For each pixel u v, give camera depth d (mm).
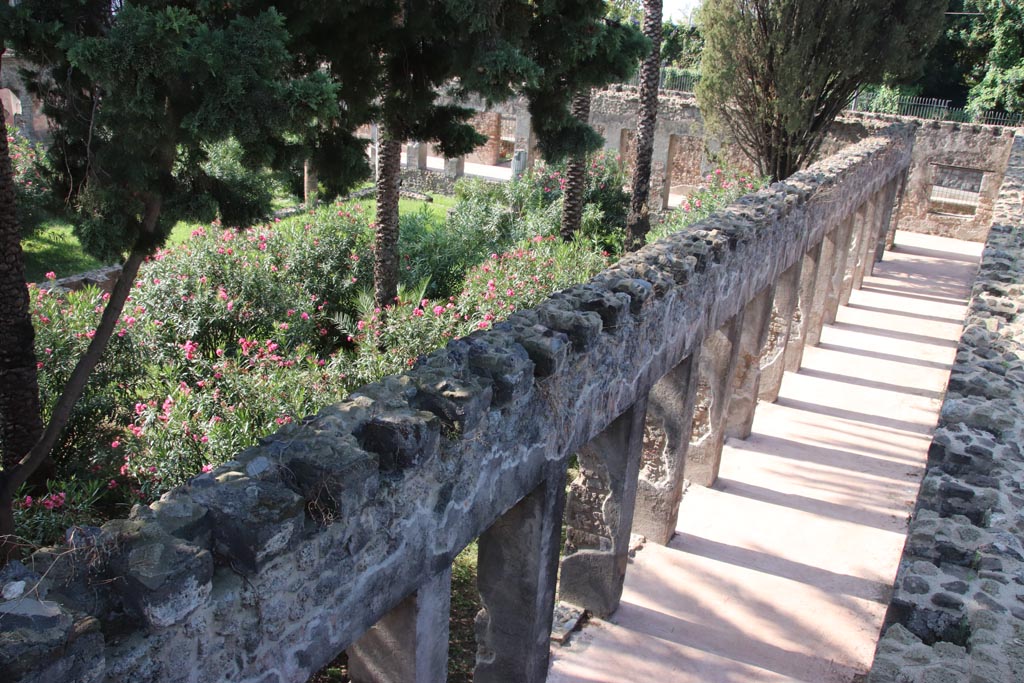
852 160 14430
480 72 9266
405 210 24359
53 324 10453
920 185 24516
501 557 6066
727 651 7691
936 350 15859
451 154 12125
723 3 18688
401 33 9656
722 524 9734
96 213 8086
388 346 11727
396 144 13625
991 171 23469
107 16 7168
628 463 7270
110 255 8117
